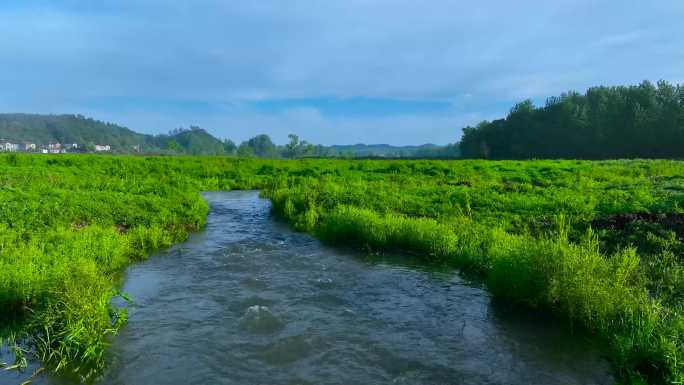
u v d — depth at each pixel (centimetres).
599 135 8175
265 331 673
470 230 1225
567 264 717
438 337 667
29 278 728
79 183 2092
